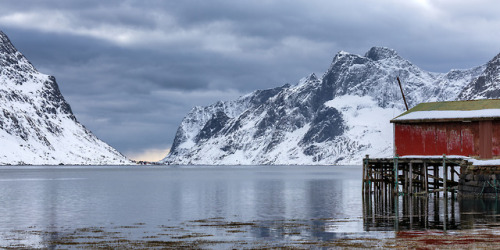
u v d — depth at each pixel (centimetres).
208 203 8650
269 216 6612
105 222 6222
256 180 17862
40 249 4381
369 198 8569
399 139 8169
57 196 10312
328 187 12962
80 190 12200
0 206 8269
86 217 6756
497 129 7506
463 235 4628
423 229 5044
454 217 5866
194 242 4591
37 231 5475
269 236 4878
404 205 7275
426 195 7662
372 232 4941
